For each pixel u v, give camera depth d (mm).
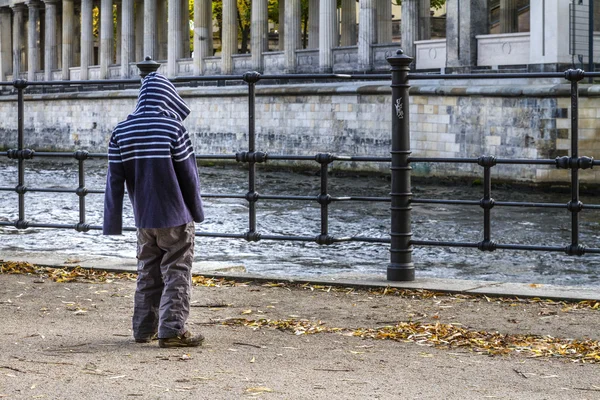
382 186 63938
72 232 38812
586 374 12312
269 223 41781
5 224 23469
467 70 65500
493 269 30016
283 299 17859
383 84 72000
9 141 123188
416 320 15969
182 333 13734
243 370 12312
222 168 83188
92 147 107812
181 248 13812
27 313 16312
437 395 11211
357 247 34688
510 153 60031
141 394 11039
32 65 130750
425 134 66438
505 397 11188
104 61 113500
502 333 14961
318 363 12797
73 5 126188
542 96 57750
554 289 18375
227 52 94500
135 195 13781
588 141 56562
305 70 86562
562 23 59062
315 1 95250
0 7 142125
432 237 37125
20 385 11406
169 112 13938
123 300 17562
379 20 85438
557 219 43250
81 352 13344
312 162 78250
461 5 65812
